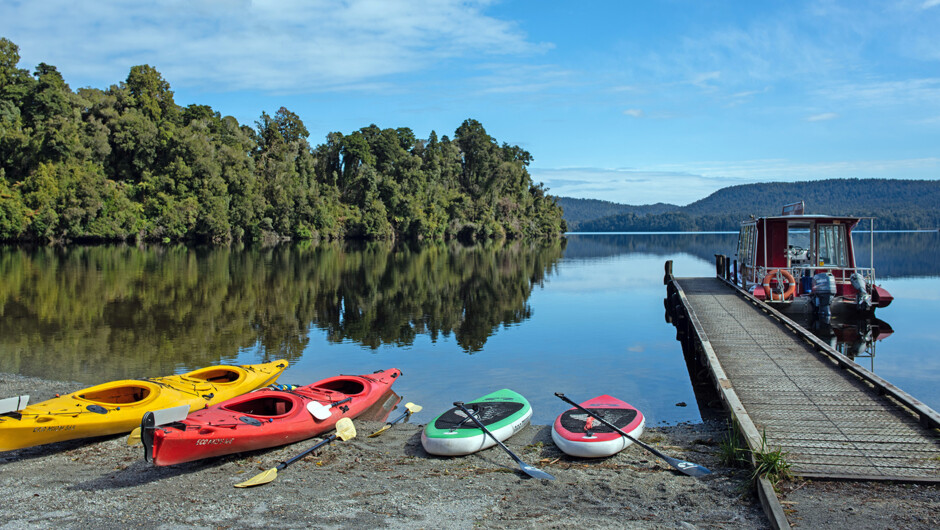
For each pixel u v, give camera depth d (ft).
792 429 26.96
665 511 21.83
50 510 22.80
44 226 201.67
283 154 297.53
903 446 24.90
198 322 68.90
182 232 231.91
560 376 46.83
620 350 56.49
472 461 28.19
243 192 254.06
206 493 24.44
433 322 71.31
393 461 28.30
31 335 60.23
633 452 28.45
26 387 41.65
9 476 26.30
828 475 22.48
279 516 22.16
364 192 311.68
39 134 219.41
